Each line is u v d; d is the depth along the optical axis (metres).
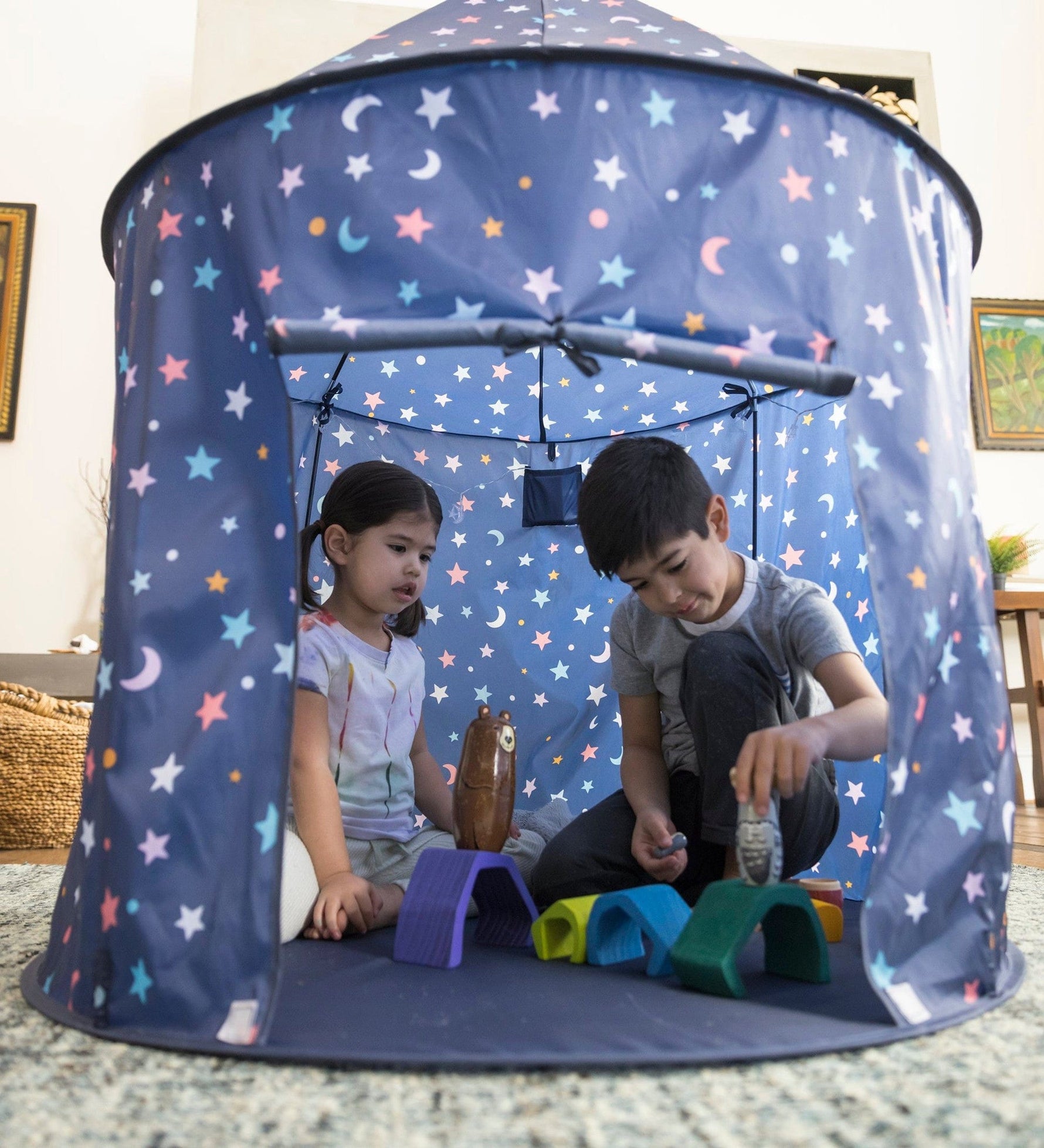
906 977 0.82
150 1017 0.79
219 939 0.79
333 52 3.14
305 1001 0.85
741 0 3.56
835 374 0.86
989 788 0.91
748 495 1.66
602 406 1.77
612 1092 0.66
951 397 0.97
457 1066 0.70
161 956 0.80
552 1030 0.77
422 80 0.88
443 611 1.77
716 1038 0.75
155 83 3.26
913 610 0.88
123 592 0.90
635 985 0.92
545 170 0.86
